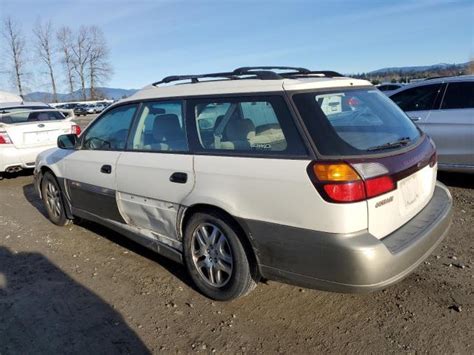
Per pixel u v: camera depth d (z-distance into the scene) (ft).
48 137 27.20
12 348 9.36
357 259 8.18
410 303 10.38
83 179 14.76
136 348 9.23
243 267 10.04
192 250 11.11
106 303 11.12
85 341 9.53
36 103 32.96
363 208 8.36
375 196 8.52
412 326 9.51
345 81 10.51
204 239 10.82
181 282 12.09
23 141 26.25
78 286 12.13
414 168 9.61
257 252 9.62
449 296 10.60
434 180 11.16
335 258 8.39
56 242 15.70
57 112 30.27
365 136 9.32
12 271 13.34
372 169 8.55
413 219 9.78
